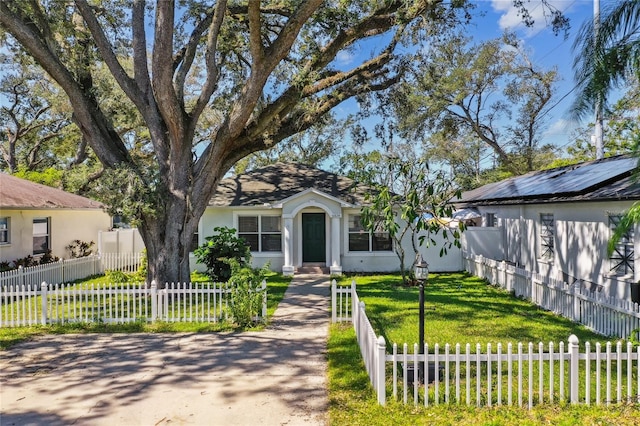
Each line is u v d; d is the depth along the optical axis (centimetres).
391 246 1902
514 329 927
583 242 1199
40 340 891
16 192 1691
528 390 591
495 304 1196
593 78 725
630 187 968
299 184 2034
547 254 1473
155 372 709
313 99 1496
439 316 1053
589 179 1226
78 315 1068
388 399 585
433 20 1294
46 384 660
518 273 1305
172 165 1314
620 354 568
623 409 547
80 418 551
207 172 1362
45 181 2619
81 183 1795
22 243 1727
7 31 1202
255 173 2188
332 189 1970
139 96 1338
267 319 1041
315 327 981
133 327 980
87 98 1352
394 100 1622
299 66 1459
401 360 579
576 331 909
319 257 1906
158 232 1294
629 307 809
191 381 670
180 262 1316
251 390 636
